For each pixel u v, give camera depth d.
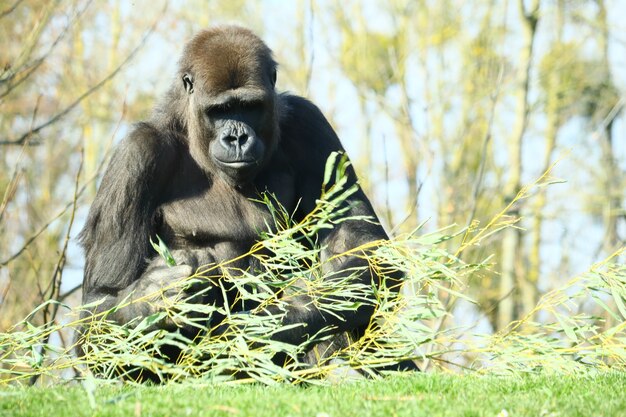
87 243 11.98
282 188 12.46
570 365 10.22
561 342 10.81
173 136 12.34
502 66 24.84
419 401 8.17
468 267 11.21
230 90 11.77
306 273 10.81
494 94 24.58
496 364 10.55
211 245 11.99
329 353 12.52
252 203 12.16
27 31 23.66
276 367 9.66
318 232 12.36
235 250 11.94
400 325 10.27
